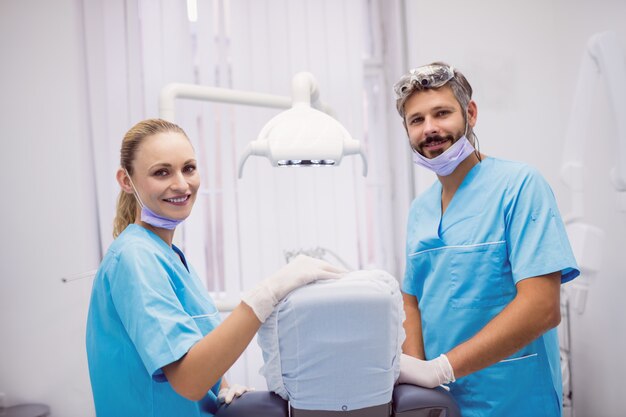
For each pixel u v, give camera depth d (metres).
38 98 2.08
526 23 2.26
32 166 2.08
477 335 1.03
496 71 2.25
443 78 1.14
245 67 2.26
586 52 1.64
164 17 2.18
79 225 2.09
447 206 1.27
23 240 2.07
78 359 2.08
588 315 1.93
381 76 2.56
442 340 1.20
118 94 2.18
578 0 2.05
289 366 0.78
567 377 1.77
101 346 0.93
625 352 1.73
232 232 2.24
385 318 0.76
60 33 2.10
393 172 2.55
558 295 1.06
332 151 1.17
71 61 2.10
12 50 2.08
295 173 2.28
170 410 0.91
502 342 1.00
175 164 0.96
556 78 2.25
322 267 0.80
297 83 1.26
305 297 0.75
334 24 2.33
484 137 2.24
